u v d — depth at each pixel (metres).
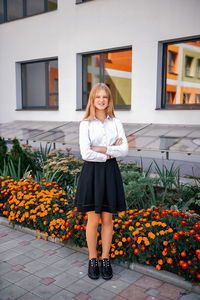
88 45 7.96
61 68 8.65
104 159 2.53
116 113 7.73
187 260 2.64
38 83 9.81
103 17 7.57
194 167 6.31
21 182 4.37
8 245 3.40
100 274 2.76
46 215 3.56
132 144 5.50
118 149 2.61
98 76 8.27
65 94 8.66
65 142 6.29
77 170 4.64
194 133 5.77
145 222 3.00
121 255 2.89
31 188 4.11
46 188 4.28
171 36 6.52
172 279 2.59
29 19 9.19
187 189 4.18
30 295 2.44
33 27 9.12
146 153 7.32
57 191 4.11
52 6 8.88
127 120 7.54
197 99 6.57
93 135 2.62
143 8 6.86
